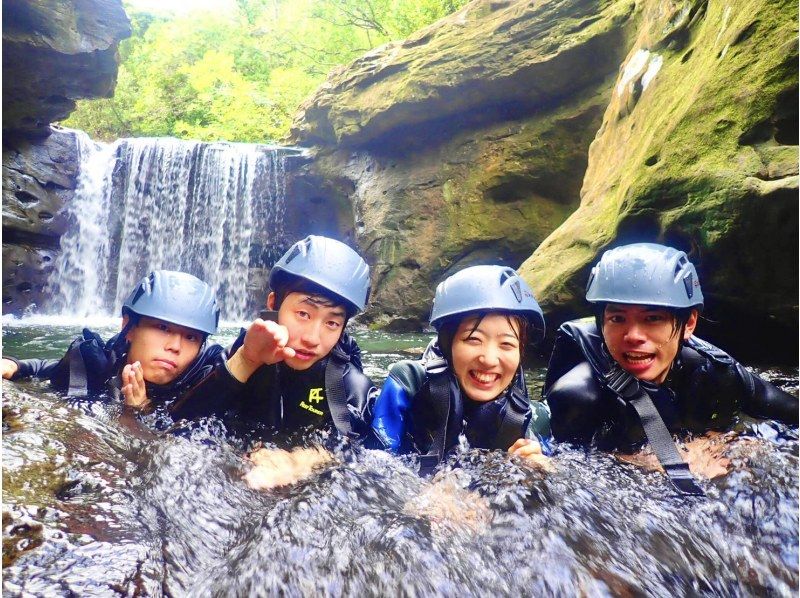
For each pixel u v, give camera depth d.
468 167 12.72
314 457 2.39
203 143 16.62
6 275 14.52
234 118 28.95
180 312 2.93
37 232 15.02
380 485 2.09
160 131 30.83
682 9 7.52
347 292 2.61
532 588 1.49
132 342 2.99
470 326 2.42
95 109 29.98
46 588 1.25
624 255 2.84
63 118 14.67
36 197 15.05
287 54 30.59
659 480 2.33
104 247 16.42
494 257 12.38
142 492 1.80
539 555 1.60
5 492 1.60
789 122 5.41
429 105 12.76
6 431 2.05
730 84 5.64
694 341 3.02
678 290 2.74
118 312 16.36
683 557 1.69
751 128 5.43
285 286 2.66
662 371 2.78
